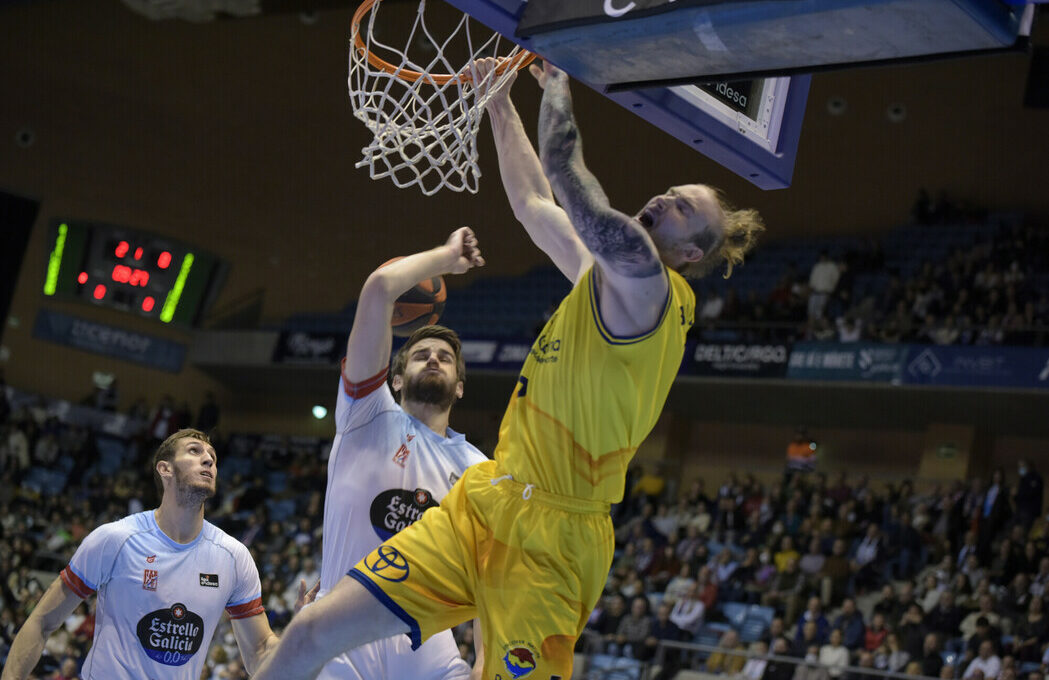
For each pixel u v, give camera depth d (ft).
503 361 63.77
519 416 8.77
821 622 40.81
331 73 73.51
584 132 70.90
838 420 60.75
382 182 74.08
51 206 73.20
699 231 8.68
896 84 65.72
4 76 73.51
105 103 74.02
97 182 73.77
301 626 8.30
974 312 55.88
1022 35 7.27
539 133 8.44
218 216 74.95
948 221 62.75
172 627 13.60
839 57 7.78
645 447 64.49
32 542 59.16
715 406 62.39
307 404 75.51
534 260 71.46
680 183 68.69
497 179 72.43
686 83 8.52
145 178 74.33
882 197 65.77
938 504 50.57
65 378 72.69
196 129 74.95
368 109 10.85
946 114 64.64
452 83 10.61
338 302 73.77
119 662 13.38
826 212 66.90
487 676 8.58
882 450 61.16
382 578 8.41
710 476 64.64
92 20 73.87
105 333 73.46
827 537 47.93
